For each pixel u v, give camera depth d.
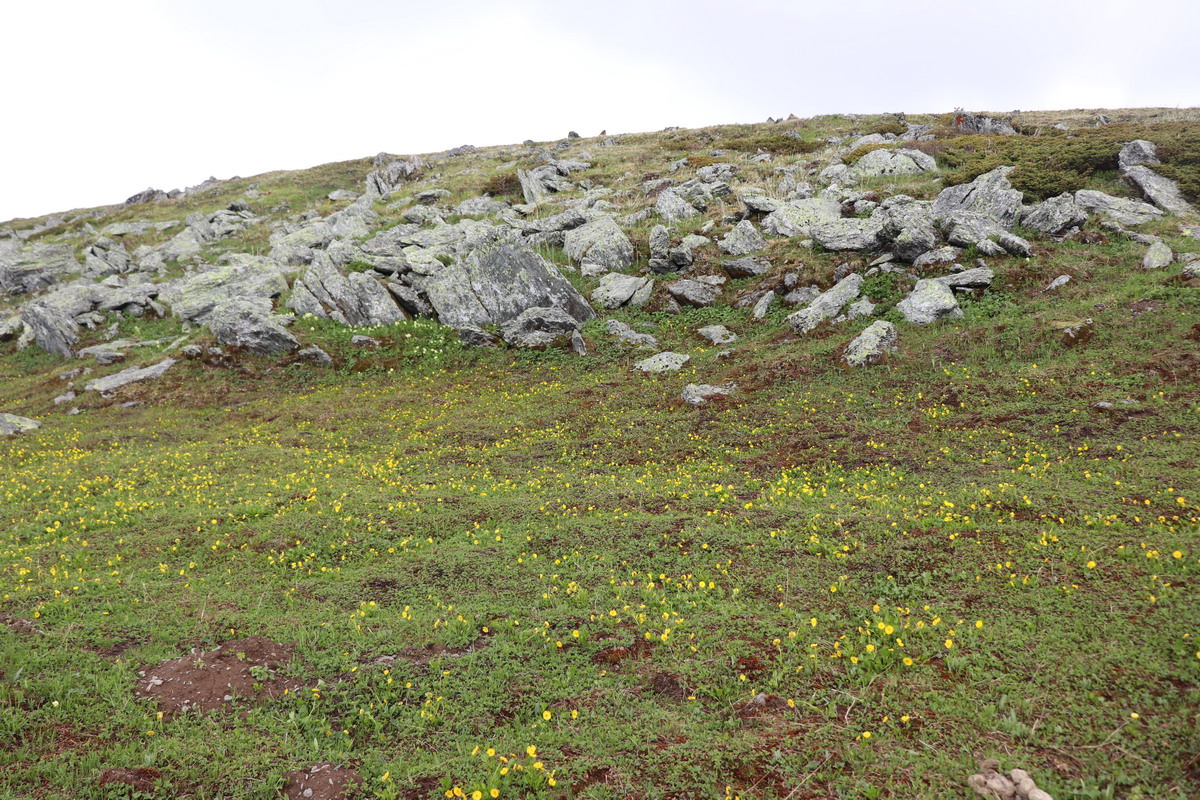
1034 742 6.12
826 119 63.41
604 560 11.66
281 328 30.31
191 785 6.43
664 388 23.70
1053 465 13.70
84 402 27.67
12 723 7.03
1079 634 7.68
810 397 20.44
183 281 43.00
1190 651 6.94
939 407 18.16
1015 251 25.58
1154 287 20.92
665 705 7.49
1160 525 10.12
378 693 7.99
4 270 46.06
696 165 50.94
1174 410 15.05
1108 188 30.69
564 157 64.75
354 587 11.12
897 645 7.91
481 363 29.16
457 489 16.27
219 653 8.83
